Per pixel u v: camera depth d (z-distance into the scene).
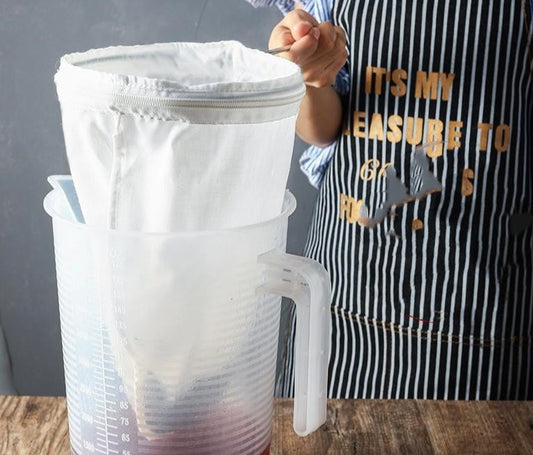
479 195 1.30
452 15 1.28
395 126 1.32
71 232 0.69
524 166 1.32
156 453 0.73
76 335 0.72
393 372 1.35
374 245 1.35
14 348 1.82
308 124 1.37
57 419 0.91
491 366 1.33
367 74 1.33
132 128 0.66
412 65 1.30
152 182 0.68
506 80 1.29
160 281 0.68
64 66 0.68
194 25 1.64
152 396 0.71
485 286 1.31
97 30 1.64
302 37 1.17
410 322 1.34
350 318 1.37
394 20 1.30
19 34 1.64
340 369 1.39
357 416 0.93
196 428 0.73
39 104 1.68
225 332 0.71
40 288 1.79
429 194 1.31
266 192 0.72
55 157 1.71
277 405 0.95
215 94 0.65
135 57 0.79
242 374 0.73
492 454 0.87
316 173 1.51
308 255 1.48
